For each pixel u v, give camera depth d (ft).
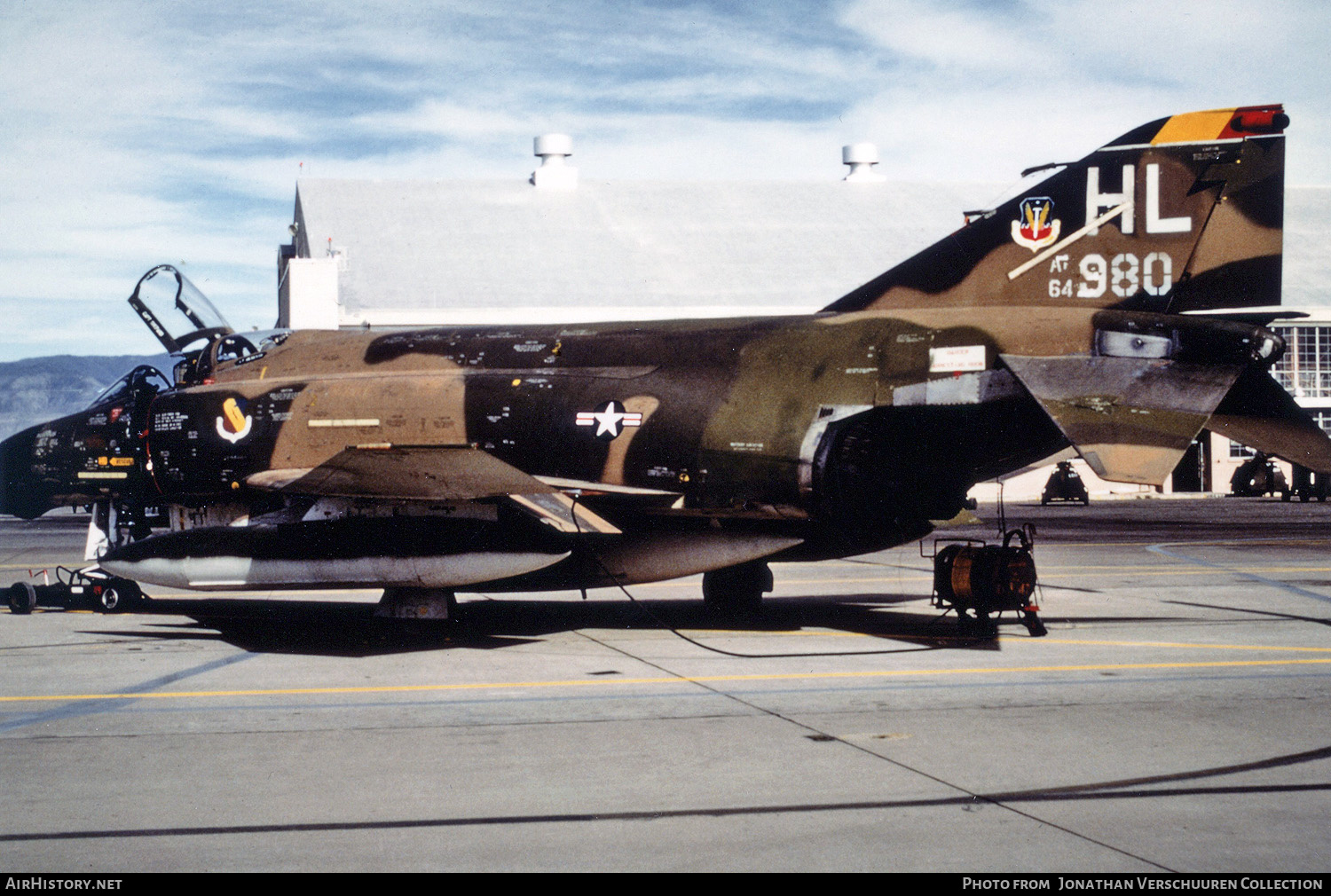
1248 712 24.73
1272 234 34.45
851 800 18.47
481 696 27.12
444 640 36.22
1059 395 31.22
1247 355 31.53
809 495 34.73
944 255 37.11
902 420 34.88
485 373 40.04
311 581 36.32
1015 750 21.57
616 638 36.45
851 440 34.73
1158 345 32.50
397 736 23.00
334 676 29.91
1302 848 16.16
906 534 37.17
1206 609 41.96
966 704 25.66
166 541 38.40
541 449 38.06
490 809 18.13
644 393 37.37
